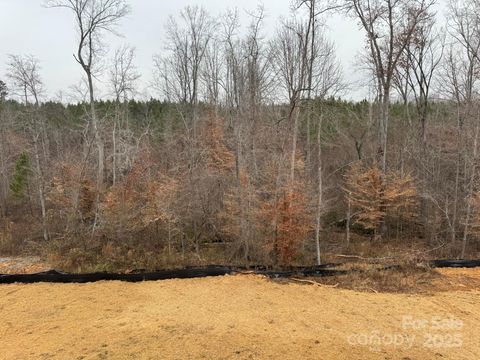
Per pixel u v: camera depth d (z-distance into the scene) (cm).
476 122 1608
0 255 1457
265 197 1466
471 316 858
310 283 1124
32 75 2016
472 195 1591
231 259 1362
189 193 1511
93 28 1967
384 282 1121
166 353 650
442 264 1305
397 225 1844
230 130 2166
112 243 1371
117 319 827
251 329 758
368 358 652
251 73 2086
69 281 1138
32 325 805
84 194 1681
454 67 2752
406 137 2142
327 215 1967
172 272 1179
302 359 642
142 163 1673
